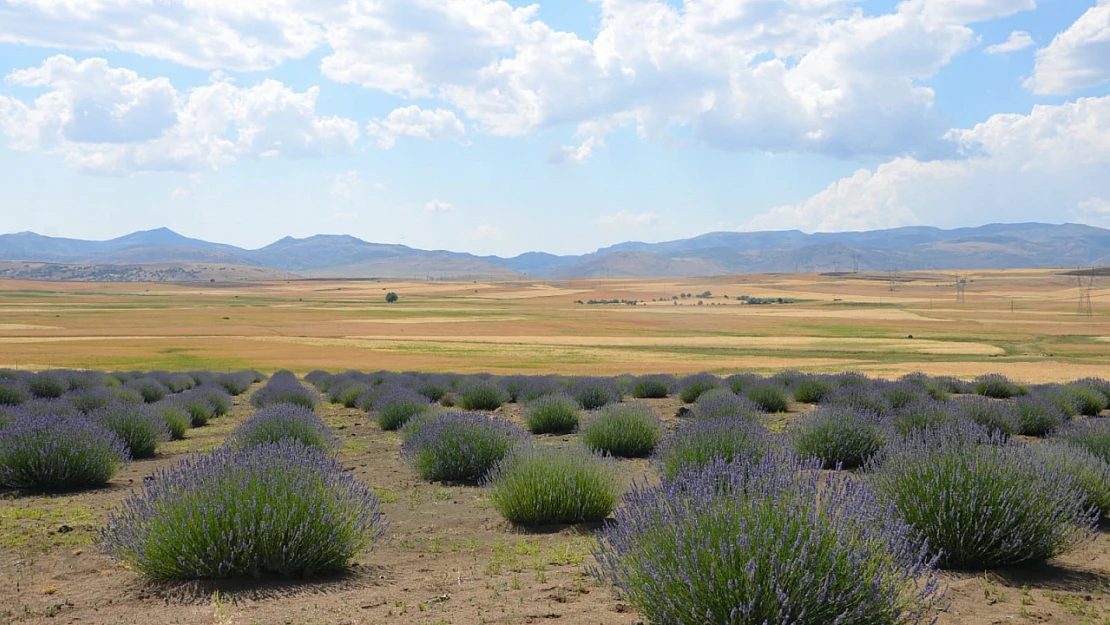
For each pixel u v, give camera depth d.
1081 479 10.36
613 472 11.34
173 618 6.79
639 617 6.52
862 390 24.06
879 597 5.43
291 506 8.27
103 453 14.23
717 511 6.03
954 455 8.82
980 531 8.22
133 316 158.38
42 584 8.13
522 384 32.44
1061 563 8.65
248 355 79.69
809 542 5.49
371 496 9.59
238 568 7.97
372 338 111.88
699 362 71.00
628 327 140.62
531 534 10.30
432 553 9.31
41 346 87.81
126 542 8.11
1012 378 50.56
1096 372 56.19
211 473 8.55
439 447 14.67
